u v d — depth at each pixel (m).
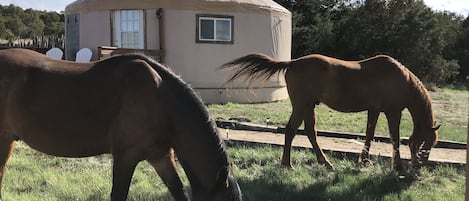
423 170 6.43
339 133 9.13
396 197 5.36
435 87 24.75
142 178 5.74
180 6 13.03
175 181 4.15
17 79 3.99
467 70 30.89
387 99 6.40
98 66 4.02
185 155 3.75
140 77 3.79
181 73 13.28
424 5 27.02
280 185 5.66
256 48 14.12
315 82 6.36
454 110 14.88
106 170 6.12
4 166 4.33
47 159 6.60
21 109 3.99
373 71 6.39
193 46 13.27
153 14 13.13
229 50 13.70
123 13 13.46
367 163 6.73
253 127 9.42
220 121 9.80
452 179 6.23
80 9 14.29
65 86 3.94
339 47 27.34
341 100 6.43
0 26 43.44
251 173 6.26
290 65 6.52
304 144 7.98
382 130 10.06
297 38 26.91
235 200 3.32
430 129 6.38
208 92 13.58
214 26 13.45
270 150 7.30
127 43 13.52
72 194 5.07
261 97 14.34
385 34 26.11
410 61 26.28
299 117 6.48
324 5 29.69
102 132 3.89
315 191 5.54
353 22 26.34
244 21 13.81
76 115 3.89
